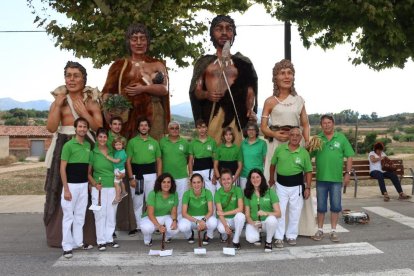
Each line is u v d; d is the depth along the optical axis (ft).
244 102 25.50
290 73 22.08
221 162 23.21
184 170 23.35
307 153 20.94
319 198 21.65
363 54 37.35
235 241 20.30
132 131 24.00
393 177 33.88
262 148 22.50
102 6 33.06
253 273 17.10
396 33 30.37
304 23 35.42
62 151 19.42
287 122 22.13
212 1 39.40
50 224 20.95
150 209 20.81
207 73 25.40
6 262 18.66
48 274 17.12
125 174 22.74
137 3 32.30
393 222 25.53
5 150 123.24
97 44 32.01
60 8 34.83
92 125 21.17
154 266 18.07
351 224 24.99
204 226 20.38
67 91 21.38
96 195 20.21
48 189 20.93
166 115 25.18
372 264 17.97
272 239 21.71
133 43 24.52
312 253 19.58
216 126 25.34
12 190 42.65
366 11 29.50
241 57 25.79
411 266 17.69
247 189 20.47
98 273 17.24
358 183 42.78
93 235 20.90
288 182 20.80
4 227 25.59
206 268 17.75
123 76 24.21
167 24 33.24
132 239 22.39
